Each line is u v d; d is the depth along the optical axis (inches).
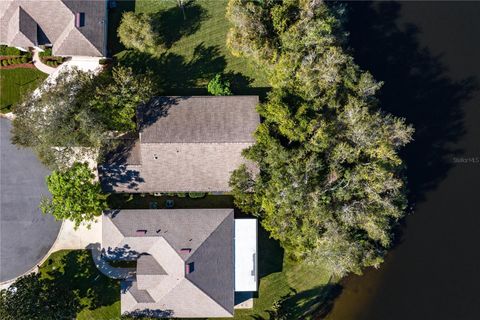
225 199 2262.6
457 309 2282.2
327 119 2034.9
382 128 1950.1
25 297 2004.2
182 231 2114.9
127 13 2129.7
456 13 2359.7
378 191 1948.8
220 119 2128.4
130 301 2143.2
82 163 2071.9
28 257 2279.8
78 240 2274.9
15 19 2154.3
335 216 1977.1
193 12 2310.5
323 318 2269.9
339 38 2090.3
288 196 1903.3
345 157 1972.2
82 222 2272.4
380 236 1983.3
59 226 2287.2
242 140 2094.0
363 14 2380.7
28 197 2292.1
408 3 2378.2
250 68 2271.2
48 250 2281.0
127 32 2118.6
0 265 2282.2
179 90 2281.0
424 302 2289.6
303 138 1966.0
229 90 2209.6
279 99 2004.2
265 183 2034.9
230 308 2100.1
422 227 2320.4
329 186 1993.1
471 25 2364.7
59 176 1975.9
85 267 2261.3
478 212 2324.1
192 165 2149.4
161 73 2294.5
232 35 2053.4
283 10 1999.3
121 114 2004.2
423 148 2349.9
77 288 2250.2
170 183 2186.3
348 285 2292.1
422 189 2337.6
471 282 2293.3
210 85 2207.2
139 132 2117.4
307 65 1952.5
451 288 2294.5
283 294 2230.6
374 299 2287.2
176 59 2297.0
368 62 2362.2
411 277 2300.7
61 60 2287.2
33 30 2172.7
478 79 2372.0
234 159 2129.7
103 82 2071.9
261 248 2239.2
